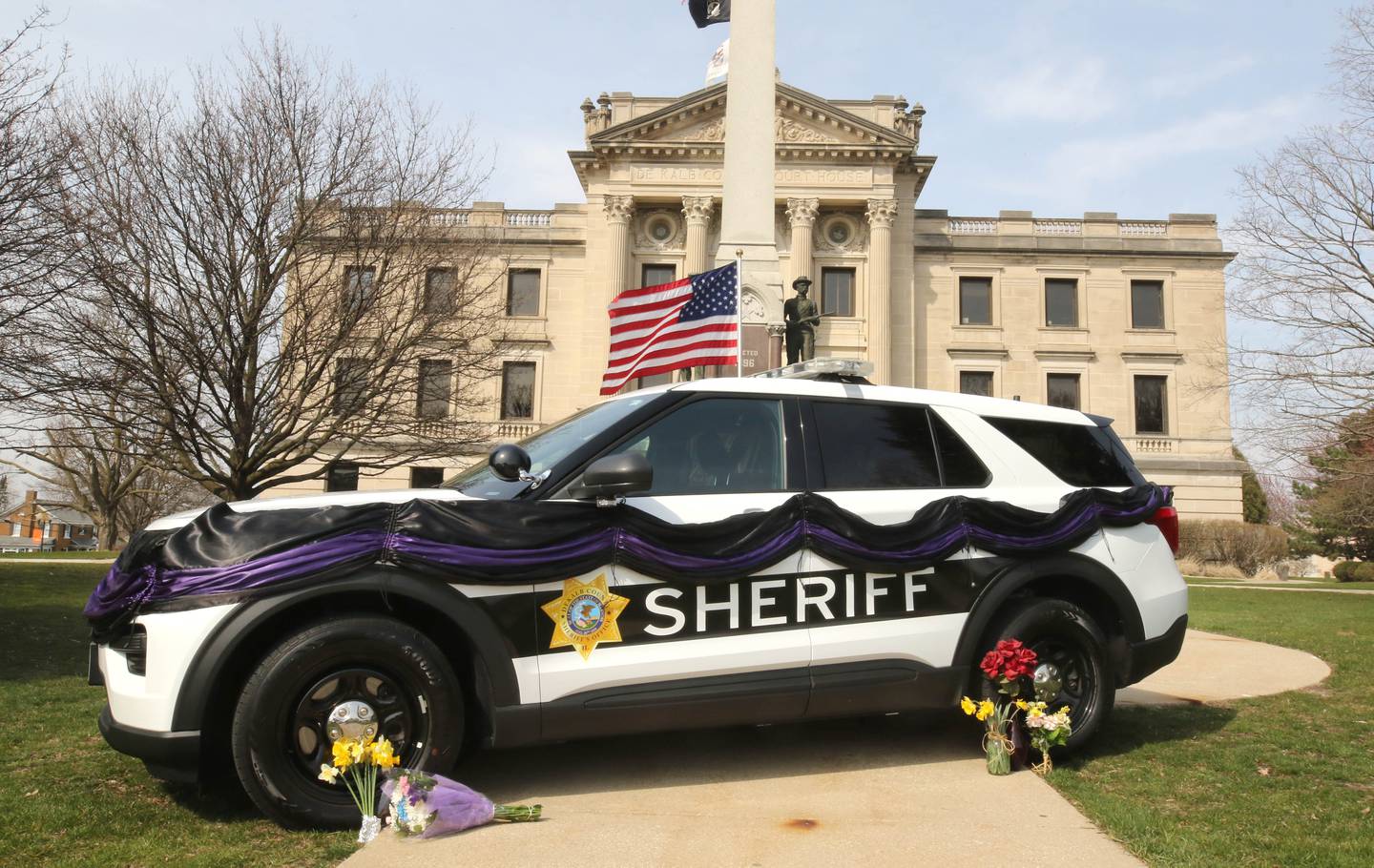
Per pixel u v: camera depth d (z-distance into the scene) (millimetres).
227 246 14594
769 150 15375
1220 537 38781
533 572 3734
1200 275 43188
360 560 3600
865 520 4273
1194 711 5754
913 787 4109
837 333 41406
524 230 42781
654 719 3885
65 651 8898
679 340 10969
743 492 4227
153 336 14117
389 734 3643
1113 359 42906
